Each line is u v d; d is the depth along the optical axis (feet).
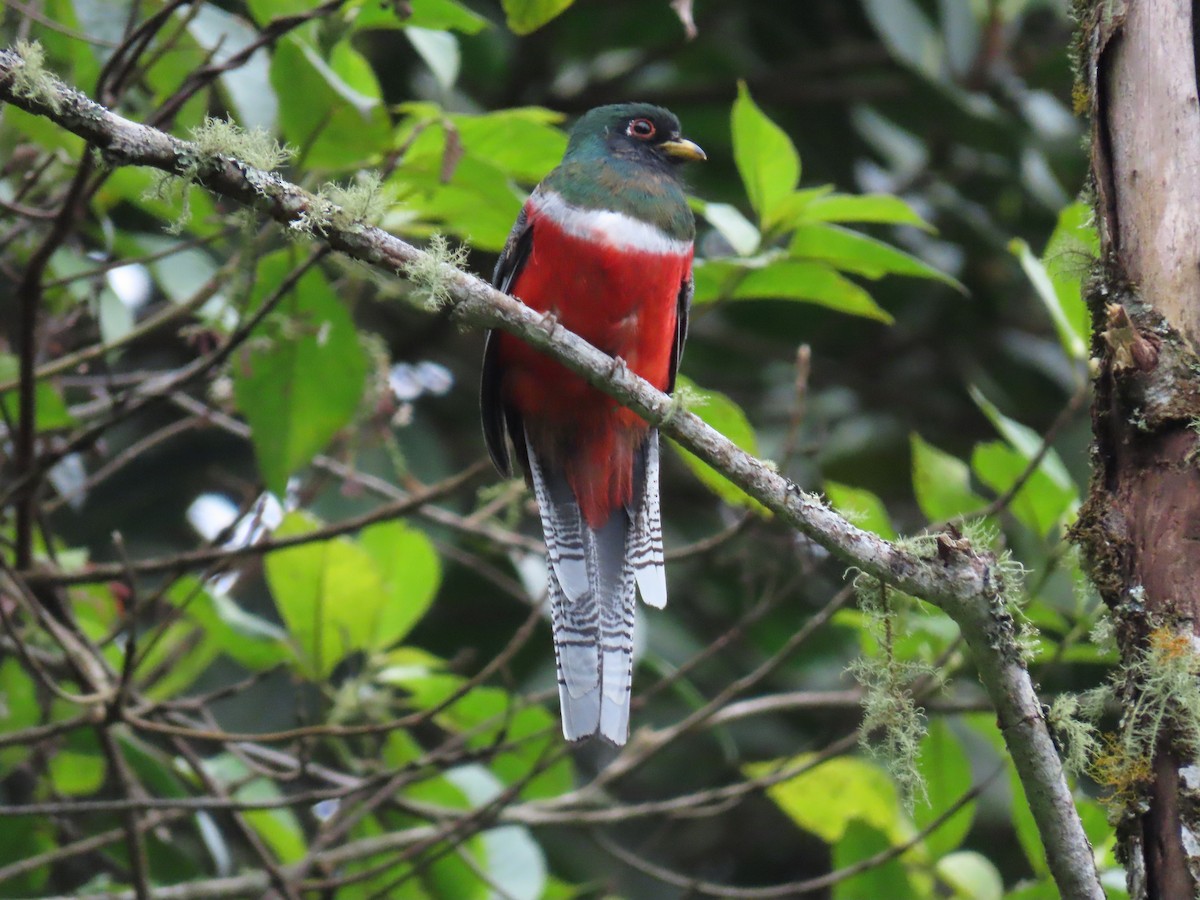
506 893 32.96
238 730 42.39
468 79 51.75
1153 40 20.04
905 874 31.78
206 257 33.86
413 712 38.42
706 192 53.36
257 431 29.55
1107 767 19.03
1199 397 19.21
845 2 56.59
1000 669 19.53
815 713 47.03
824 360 53.93
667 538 48.47
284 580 33.12
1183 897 18.07
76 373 36.86
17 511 30.53
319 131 27.76
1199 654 18.63
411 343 48.83
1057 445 50.67
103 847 35.73
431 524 45.32
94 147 20.01
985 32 51.29
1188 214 19.54
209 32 29.27
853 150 54.70
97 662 32.24
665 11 52.90
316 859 32.42
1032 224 53.26
